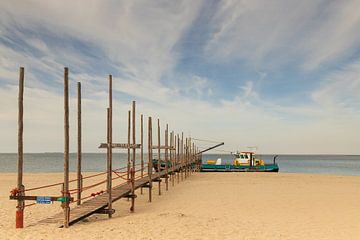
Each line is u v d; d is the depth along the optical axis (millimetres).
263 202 21125
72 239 11086
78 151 15898
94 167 90188
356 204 20609
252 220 15195
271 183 33500
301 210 18375
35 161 134000
